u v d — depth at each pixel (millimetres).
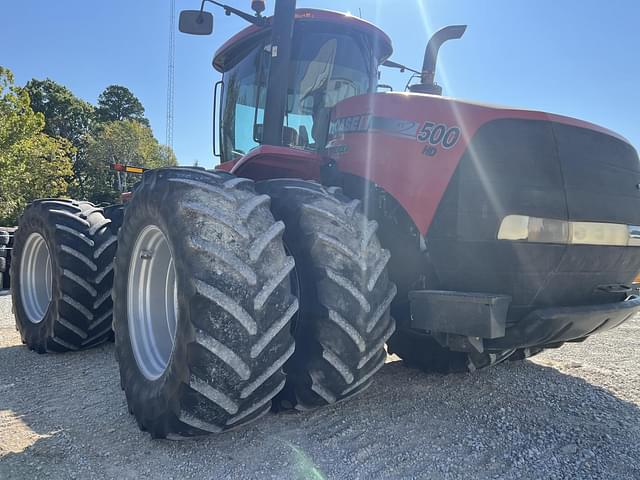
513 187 2354
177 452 2289
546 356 4020
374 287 2277
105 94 60531
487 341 2510
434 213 2434
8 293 8180
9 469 2137
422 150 2498
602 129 2648
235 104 4008
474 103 2502
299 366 2307
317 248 2240
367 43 3600
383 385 3219
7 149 23031
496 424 2627
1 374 3547
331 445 2357
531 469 2158
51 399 3016
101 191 48094
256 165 2885
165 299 2842
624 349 4258
